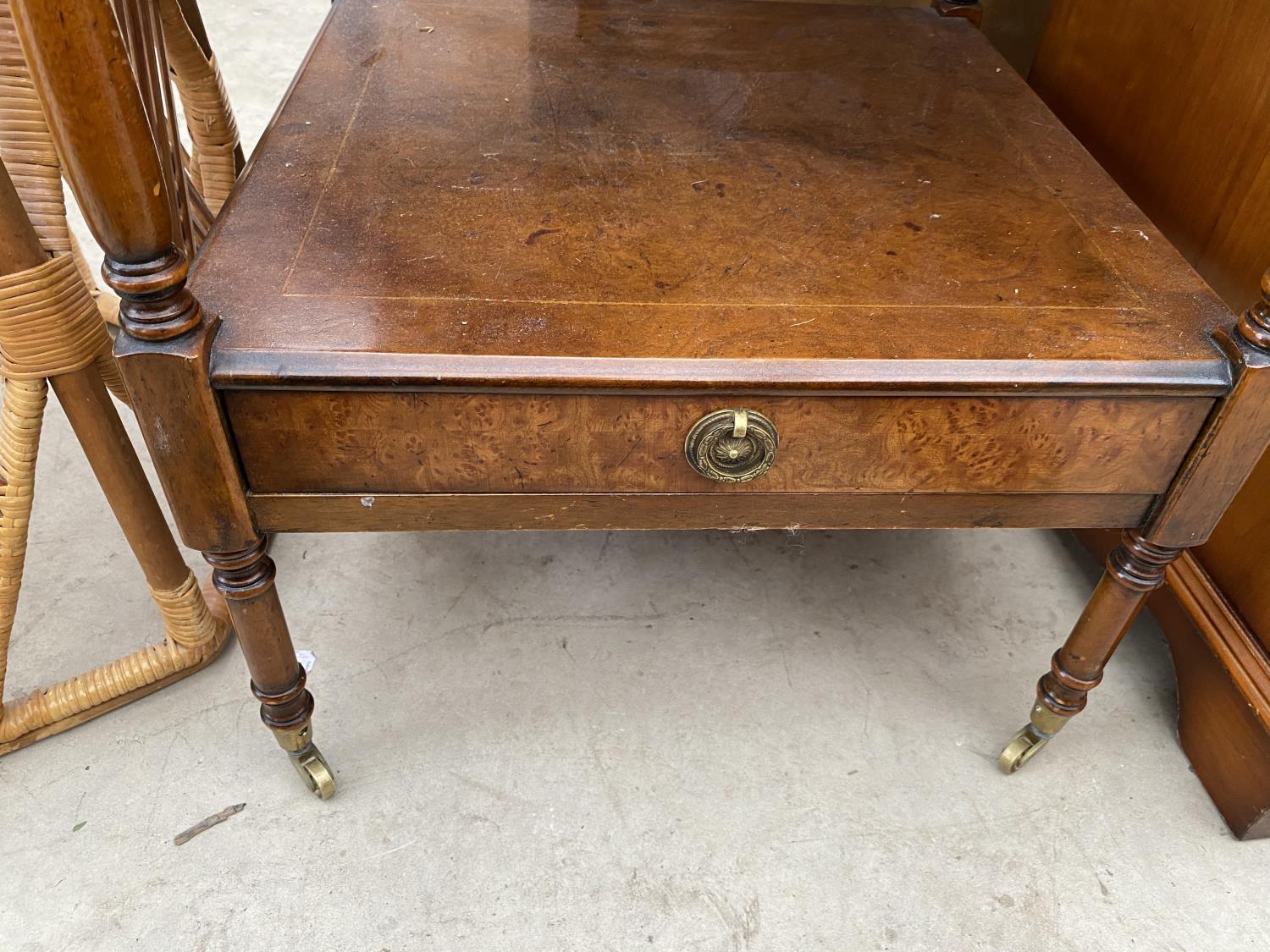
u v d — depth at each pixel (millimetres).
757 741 1080
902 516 815
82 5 491
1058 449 765
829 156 971
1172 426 754
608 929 909
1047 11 1422
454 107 999
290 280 744
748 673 1158
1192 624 1056
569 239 817
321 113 970
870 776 1052
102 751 1041
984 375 707
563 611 1225
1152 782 1062
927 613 1253
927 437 750
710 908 928
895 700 1137
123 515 961
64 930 887
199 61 1125
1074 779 1060
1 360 851
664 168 928
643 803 1014
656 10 1245
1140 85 1142
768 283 781
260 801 999
